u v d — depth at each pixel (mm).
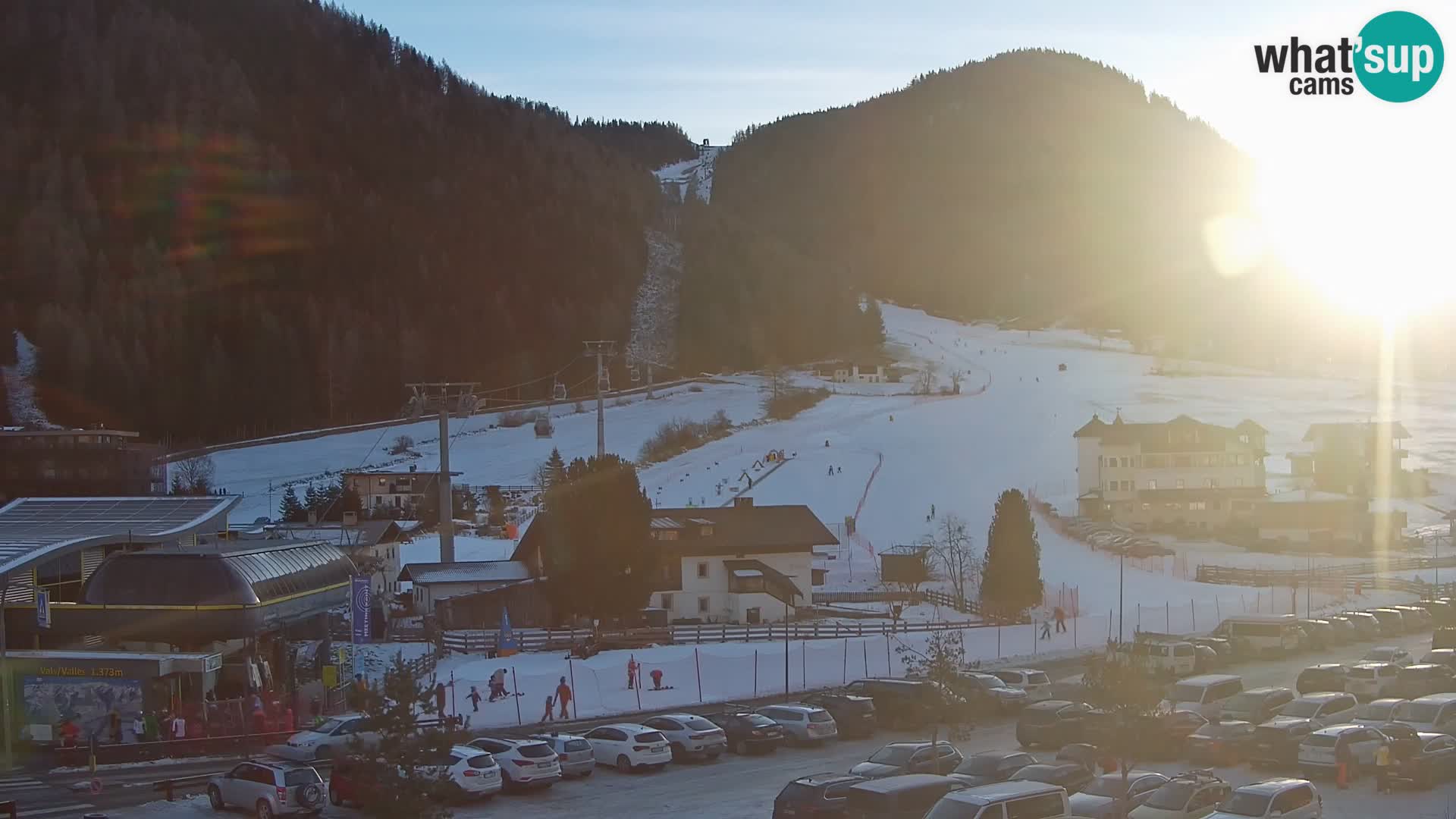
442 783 32438
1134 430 143125
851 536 128625
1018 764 40312
